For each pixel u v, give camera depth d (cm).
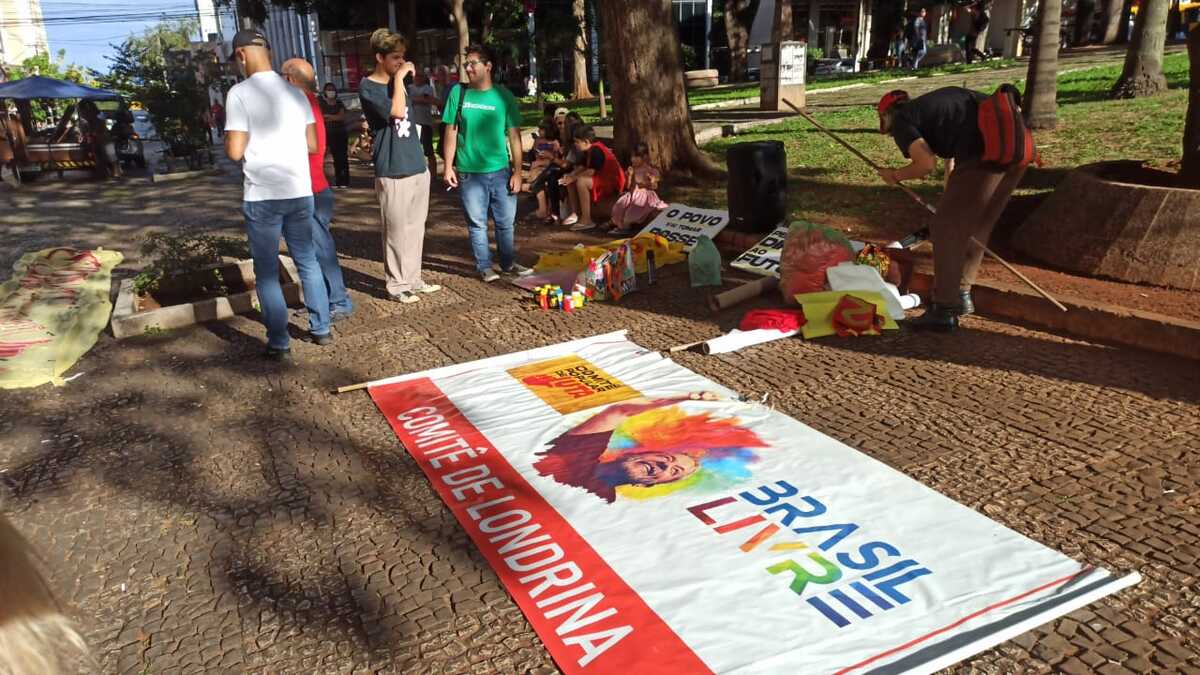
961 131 495
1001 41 3331
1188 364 449
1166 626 255
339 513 348
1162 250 546
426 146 1331
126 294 655
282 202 507
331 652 266
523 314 612
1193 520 309
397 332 584
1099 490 332
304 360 535
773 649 250
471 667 255
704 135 1298
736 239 745
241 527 342
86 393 493
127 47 2102
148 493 374
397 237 636
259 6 2997
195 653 269
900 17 3209
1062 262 603
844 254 580
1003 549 294
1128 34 2628
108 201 1309
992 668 242
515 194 707
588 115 2019
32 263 647
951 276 513
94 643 276
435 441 408
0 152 1573
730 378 471
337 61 3278
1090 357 468
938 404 420
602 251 721
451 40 3216
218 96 2986
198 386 498
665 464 368
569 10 2673
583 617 271
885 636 253
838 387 450
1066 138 930
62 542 337
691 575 288
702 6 3494
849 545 301
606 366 495
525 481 363
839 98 1695
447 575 302
